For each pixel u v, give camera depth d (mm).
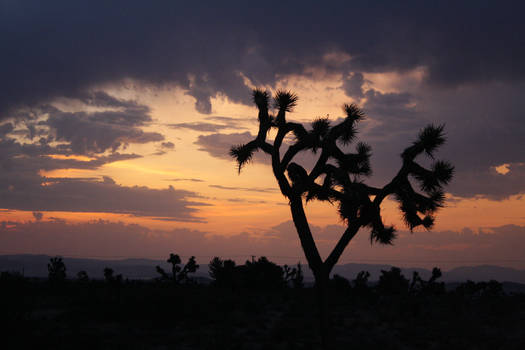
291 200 14000
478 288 32281
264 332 17500
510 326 19047
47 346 13078
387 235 13625
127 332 16203
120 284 31672
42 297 25125
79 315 18984
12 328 13547
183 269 35844
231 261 35125
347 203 13406
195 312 19922
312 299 27625
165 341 14922
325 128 14414
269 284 34656
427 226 13586
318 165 14086
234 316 19891
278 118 15031
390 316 21453
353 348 14781
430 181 13188
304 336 16531
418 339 16719
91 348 13383
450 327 18766
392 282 32844
